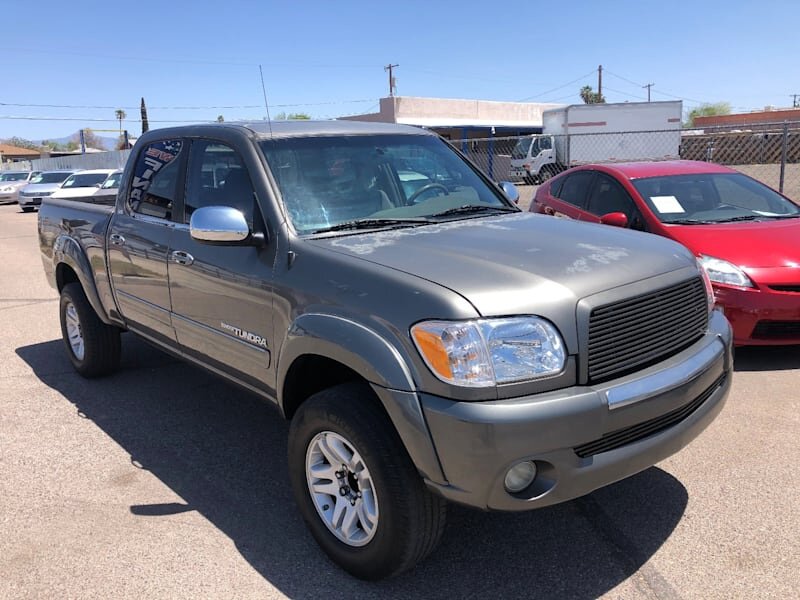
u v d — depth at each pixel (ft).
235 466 13.74
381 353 8.96
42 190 85.46
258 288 11.32
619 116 88.63
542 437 8.40
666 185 22.52
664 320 9.91
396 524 9.13
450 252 10.14
